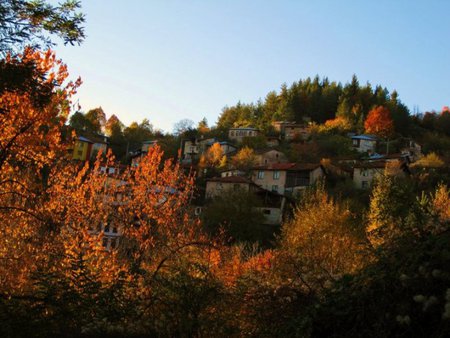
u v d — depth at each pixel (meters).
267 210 50.31
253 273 7.77
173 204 15.50
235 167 74.69
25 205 10.43
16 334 6.11
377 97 128.75
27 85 6.44
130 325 7.00
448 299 3.64
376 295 4.56
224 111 132.25
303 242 14.65
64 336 6.79
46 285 6.78
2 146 8.90
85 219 11.47
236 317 6.88
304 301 6.44
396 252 4.79
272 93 132.75
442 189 12.23
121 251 13.77
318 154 83.75
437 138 96.50
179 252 9.35
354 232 16.83
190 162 80.31
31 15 6.65
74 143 10.18
